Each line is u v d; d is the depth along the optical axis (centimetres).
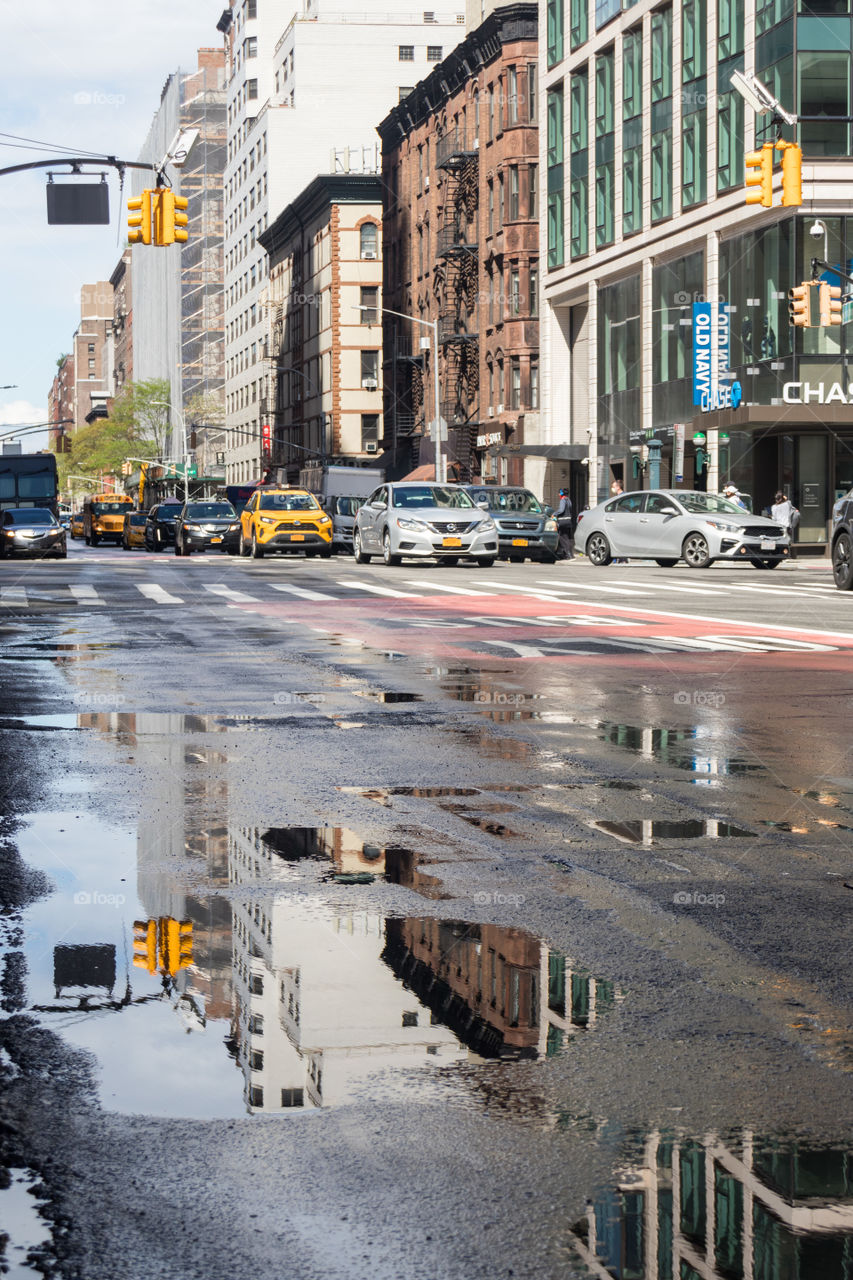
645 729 1050
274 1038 423
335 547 5269
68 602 2377
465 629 1847
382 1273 287
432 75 7431
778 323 4406
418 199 8069
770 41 4378
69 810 768
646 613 2073
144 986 472
